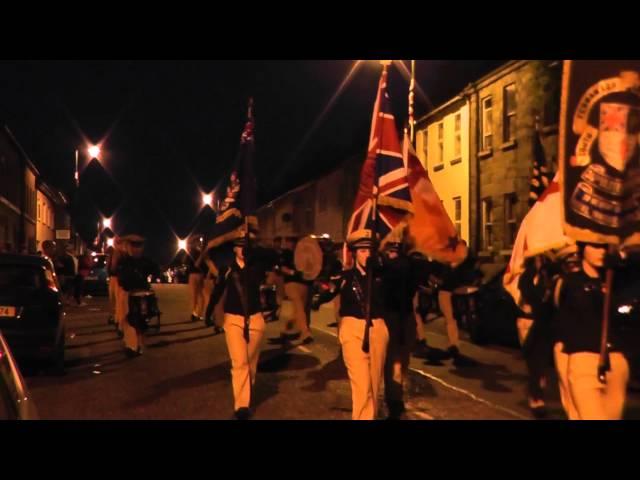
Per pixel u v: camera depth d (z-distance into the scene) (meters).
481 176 27.72
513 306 13.93
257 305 8.70
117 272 13.84
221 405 9.20
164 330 17.75
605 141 5.85
